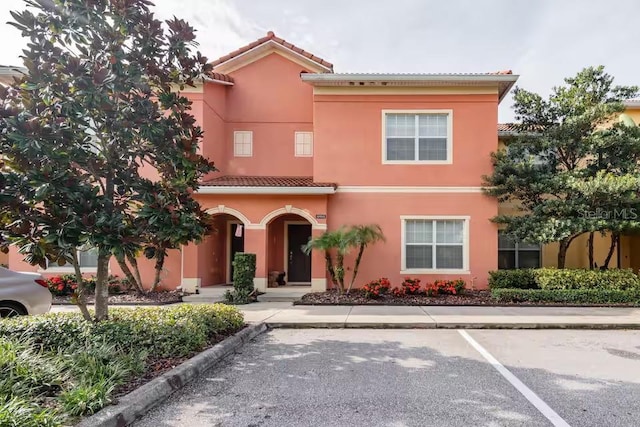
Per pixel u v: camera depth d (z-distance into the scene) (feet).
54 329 17.79
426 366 18.02
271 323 27.04
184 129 20.80
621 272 36.60
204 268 42.65
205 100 43.65
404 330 26.08
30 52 17.29
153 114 19.25
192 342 18.21
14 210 16.67
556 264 44.73
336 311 31.50
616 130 37.96
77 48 18.31
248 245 41.27
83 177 18.71
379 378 16.31
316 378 16.29
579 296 34.88
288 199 41.42
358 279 41.57
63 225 16.16
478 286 40.91
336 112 42.78
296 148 48.39
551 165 40.24
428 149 42.29
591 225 35.40
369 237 37.50
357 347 21.50
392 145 42.63
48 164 16.66
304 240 48.19
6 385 11.66
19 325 17.90
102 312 20.04
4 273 24.59
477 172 41.55
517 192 40.57
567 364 18.35
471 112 41.83
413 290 38.17
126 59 18.76
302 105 48.55
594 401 13.89
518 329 26.48
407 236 42.16
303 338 23.72
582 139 37.91
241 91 48.65
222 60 47.62
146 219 18.74
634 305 33.83
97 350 15.20
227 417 12.48
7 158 17.25
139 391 13.17
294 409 13.14
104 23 17.99
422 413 12.85
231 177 46.70
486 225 41.24
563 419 12.41
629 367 17.93
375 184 42.29
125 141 19.21
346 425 11.98
